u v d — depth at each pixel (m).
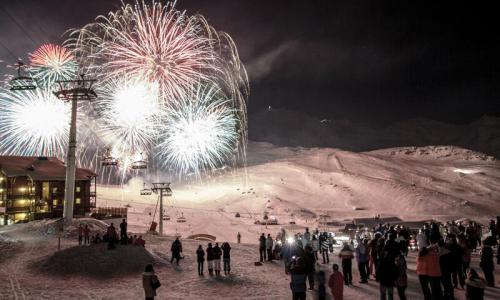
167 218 99.69
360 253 18.86
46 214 47.91
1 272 23.56
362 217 124.19
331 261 26.41
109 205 123.50
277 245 28.55
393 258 13.51
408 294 16.31
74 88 39.16
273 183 190.75
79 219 39.88
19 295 18.89
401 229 25.91
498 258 21.45
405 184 176.62
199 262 23.17
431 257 13.09
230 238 80.00
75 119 40.22
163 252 29.09
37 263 25.09
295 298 13.42
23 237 34.84
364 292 17.02
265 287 20.16
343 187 173.25
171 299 18.20
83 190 55.94
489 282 16.36
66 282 21.73
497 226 26.78
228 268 23.45
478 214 136.25
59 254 25.84
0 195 51.81
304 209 135.50
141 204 131.75
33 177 50.28
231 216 118.31
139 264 24.97
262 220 105.81
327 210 138.00
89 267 23.94
